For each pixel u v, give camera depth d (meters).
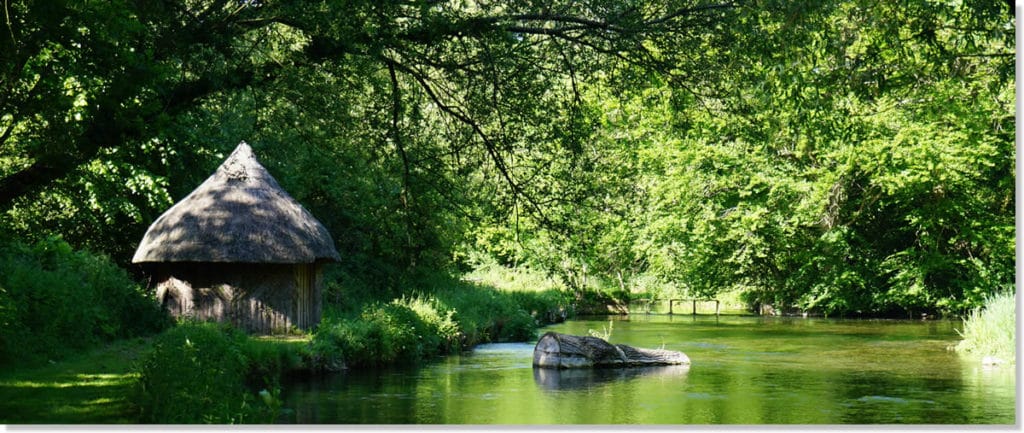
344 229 23.67
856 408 12.28
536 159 14.54
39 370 11.82
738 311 36.84
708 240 32.31
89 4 8.59
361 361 16.16
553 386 14.30
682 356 17.30
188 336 11.92
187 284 17.55
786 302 34.59
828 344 21.67
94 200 16.36
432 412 11.72
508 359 18.16
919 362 17.73
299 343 15.34
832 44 13.35
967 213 30.84
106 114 9.62
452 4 12.84
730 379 15.27
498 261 40.25
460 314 22.02
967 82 19.02
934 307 32.47
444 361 17.75
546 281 35.59
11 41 8.48
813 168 30.41
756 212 30.91
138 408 9.60
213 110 18.92
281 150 21.69
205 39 11.32
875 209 33.19
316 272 18.52
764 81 12.69
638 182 31.00
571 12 12.94
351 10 11.30
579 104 14.08
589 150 16.67
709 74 12.92
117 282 15.98
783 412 11.95
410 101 14.28
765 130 14.12
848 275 31.86
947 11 13.45
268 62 12.94
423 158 14.61
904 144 29.08
